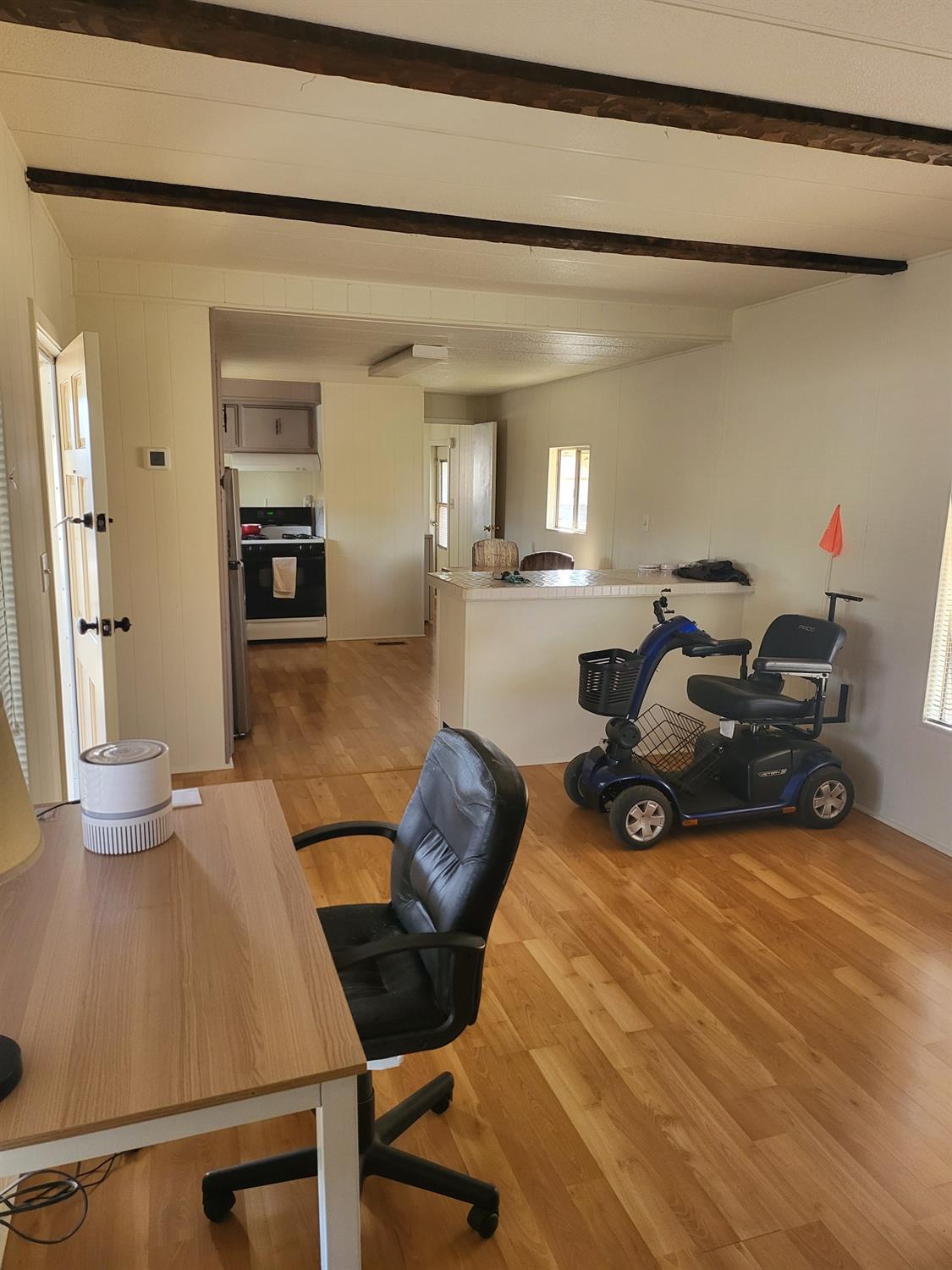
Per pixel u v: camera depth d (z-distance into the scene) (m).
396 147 2.41
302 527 8.46
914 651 3.70
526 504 7.92
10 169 2.35
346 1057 1.19
